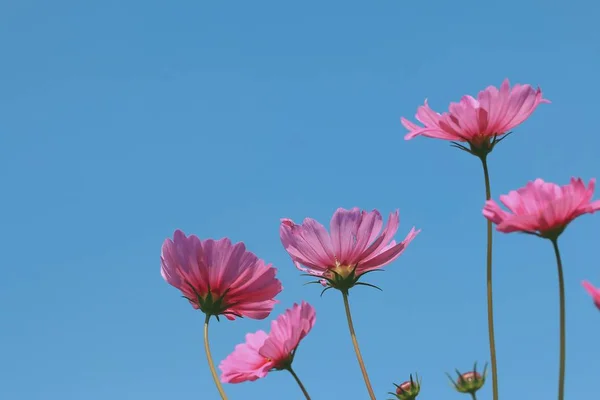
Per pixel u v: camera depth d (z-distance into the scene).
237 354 0.93
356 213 0.94
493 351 0.86
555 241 0.81
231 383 0.92
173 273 0.93
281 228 0.94
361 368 0.90
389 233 0.94
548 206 0.80
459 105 0.92
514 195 0.83
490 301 0.87
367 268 0.94
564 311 0.81
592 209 0.80
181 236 0.93
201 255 0.92
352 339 0.91
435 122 0.94
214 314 0.93
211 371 0.90
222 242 0.92
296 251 0.94
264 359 0.92
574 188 0.81
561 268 0.81
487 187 0.92
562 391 0.80
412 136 0.93
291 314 0.91
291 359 0.91
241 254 0.92
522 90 0.91
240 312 0.94
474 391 0.87
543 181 0.83
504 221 0.81
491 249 0.87
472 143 0.92
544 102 0.91
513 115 0.91
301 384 0.90
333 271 0.93
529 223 0.81
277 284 0.93
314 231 0.94
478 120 0.91
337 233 0.94
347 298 0.93
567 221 0.81
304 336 0.91
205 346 0.92
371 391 0.89
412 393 0.92
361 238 0.94
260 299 0.93
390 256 0.94
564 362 0.80
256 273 0.92
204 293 0.93
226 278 0.92
